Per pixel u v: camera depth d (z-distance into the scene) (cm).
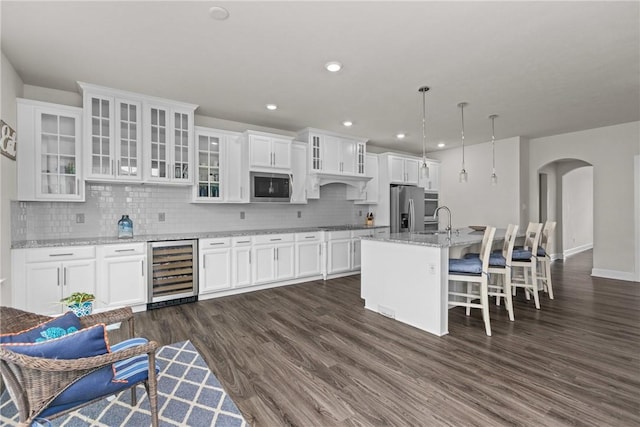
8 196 264
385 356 241
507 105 395
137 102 348
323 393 193
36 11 203
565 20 218
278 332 287
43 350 125
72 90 340
